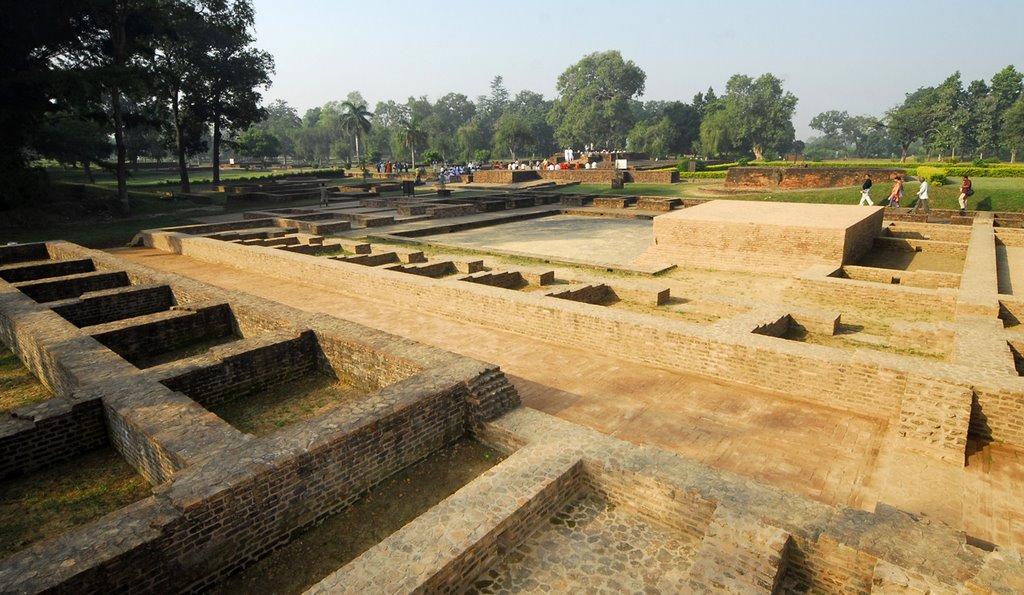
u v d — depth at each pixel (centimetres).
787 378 912
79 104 2719
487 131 14425
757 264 1748
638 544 583
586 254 2098
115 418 757
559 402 901
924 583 454
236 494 559
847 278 1616
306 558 588
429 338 1208
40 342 984
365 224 2739
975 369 808
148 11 3111
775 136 9344
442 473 721
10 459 724
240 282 1742
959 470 683
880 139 14800
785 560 526
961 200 2472
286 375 1005
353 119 8394
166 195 3959
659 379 982
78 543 492
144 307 1369
